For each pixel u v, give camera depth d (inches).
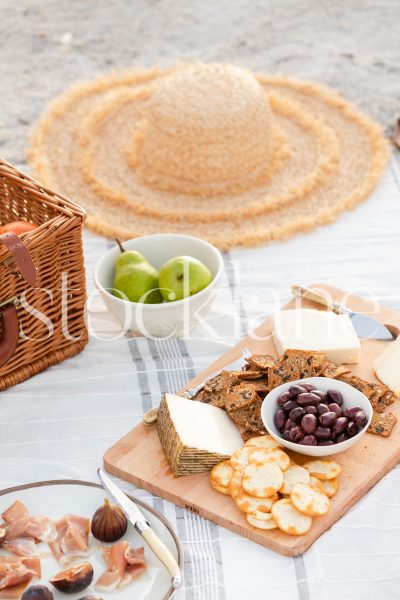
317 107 76.9
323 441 46.4
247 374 50.8
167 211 66.1
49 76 83.4
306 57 86.1
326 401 47.7
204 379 52.1
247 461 46.3
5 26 91.4
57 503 45.3
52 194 53.2
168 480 46.9
